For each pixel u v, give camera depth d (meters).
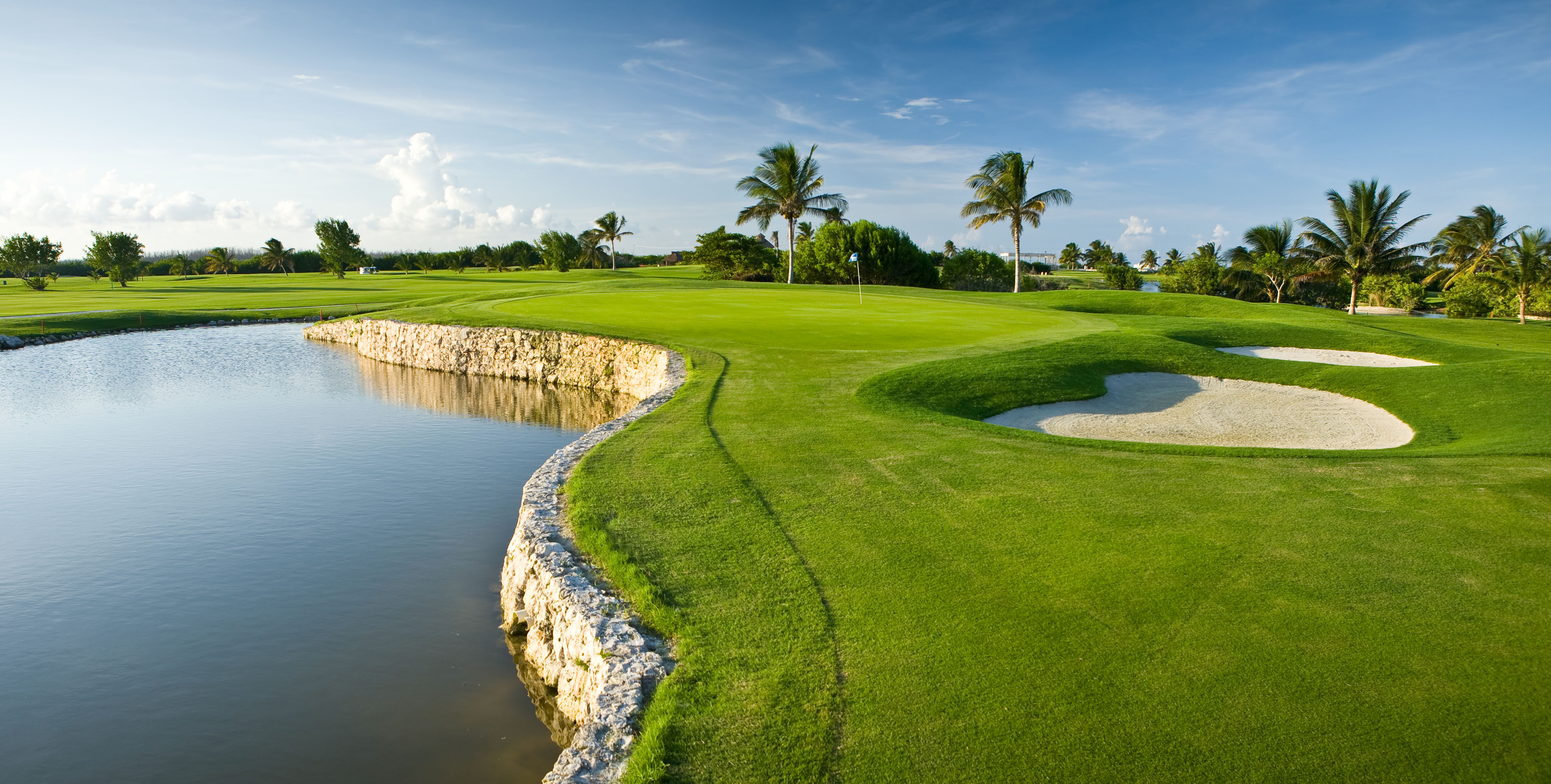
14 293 68.31
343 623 9.76
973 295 44.66
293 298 59.84
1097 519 8.91
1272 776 4.74
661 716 5.52
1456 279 59.84
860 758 5.03
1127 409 17.22
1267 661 5.94
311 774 6.87
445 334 32.50
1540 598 6.80
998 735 5.20
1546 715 5.20
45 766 7.11
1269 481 10.23
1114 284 83.25
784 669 6.03
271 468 17.14
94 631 9.70
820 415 14.59
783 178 60.78
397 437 20.23
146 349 37.31
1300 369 20.03
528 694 8.00
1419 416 16.00
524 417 22.83
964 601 7.01
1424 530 8.41
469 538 12.82
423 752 7.10
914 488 10.20
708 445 12.45
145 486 15.81
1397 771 4.75
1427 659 5.90
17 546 12.52
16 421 22.02
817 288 47.53
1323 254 55.25
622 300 38.78
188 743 7.40
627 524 9.05
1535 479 10.04
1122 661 6.00
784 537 8.59
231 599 10.53
